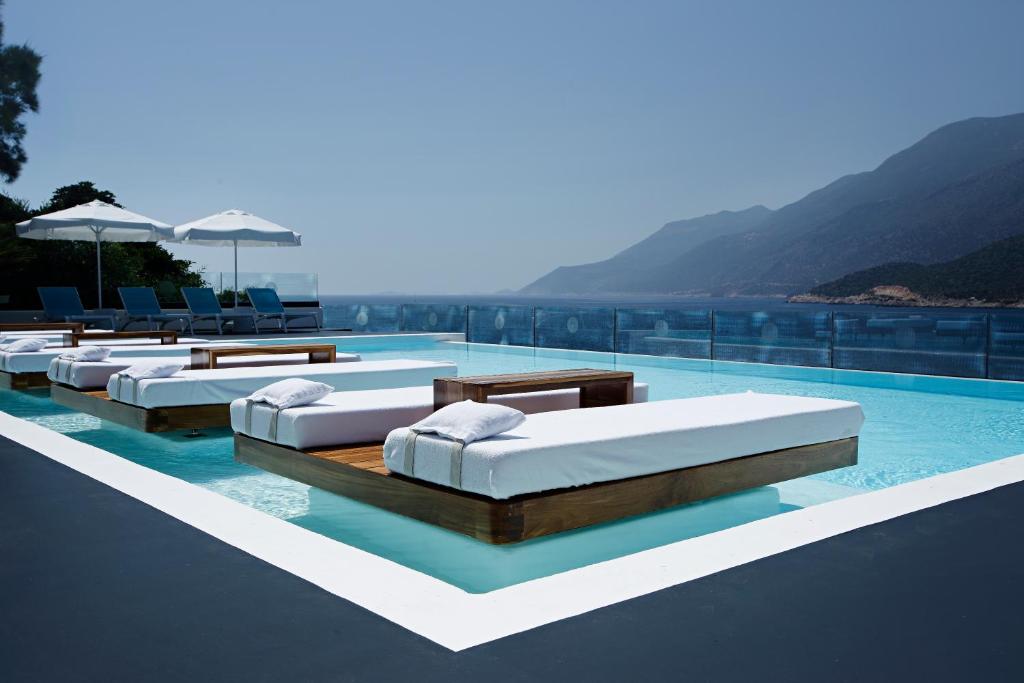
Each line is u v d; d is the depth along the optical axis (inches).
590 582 87.5
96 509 115.9
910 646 71.7
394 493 129.0
